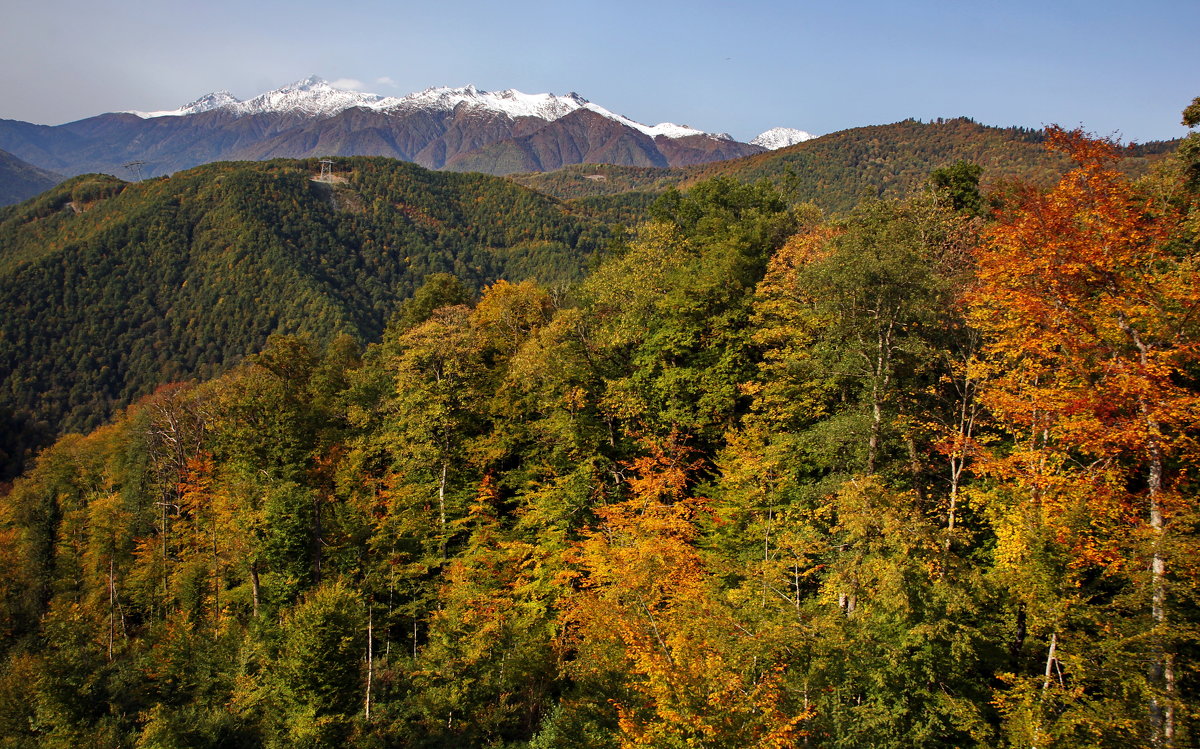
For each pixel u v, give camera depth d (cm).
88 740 3198
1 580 5662
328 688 2862
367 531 3784
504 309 5578
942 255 3119
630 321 4131
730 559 2783
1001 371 2661
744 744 1543
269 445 4734
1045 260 2138
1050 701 1870
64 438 10006
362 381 5734
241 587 4259
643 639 1983
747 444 3141
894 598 2073
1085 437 1995
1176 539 1697
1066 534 1927
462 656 3052
